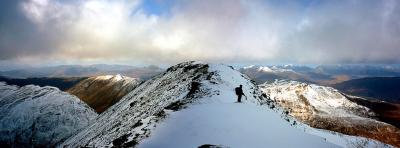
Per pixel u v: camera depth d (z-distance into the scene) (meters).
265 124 20.75
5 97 160.50
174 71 61.16
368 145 37.44
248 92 38.12
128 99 67.56
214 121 20.69
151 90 57.19
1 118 130.88
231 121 20.67
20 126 124.25
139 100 54.97
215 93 31.64
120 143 22.22
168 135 19.67
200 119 21.55
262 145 16.80
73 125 127.31
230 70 48.03
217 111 23.61
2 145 114.06
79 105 144.00
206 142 17.19
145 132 21.73
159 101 41.38
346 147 35.44
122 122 44.19
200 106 26.64
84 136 58.75
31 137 118.19
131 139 21.61
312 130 39.03
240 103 28.02
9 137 117.56
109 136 38.12
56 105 139.12
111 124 49.31
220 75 41.09
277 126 20.67
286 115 39.59
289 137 18.59
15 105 140.12
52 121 126.31
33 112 132.50
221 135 18.06
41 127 123.25
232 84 38.28
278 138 18.16
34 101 142.38
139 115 40.84
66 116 131.62
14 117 129.88
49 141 116.62
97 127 58.66
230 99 30.41
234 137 17.72
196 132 19.05
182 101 30.97
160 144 18.42
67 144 65.56
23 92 161.00
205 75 42.25
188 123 21.16
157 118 24.50
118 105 69.88
